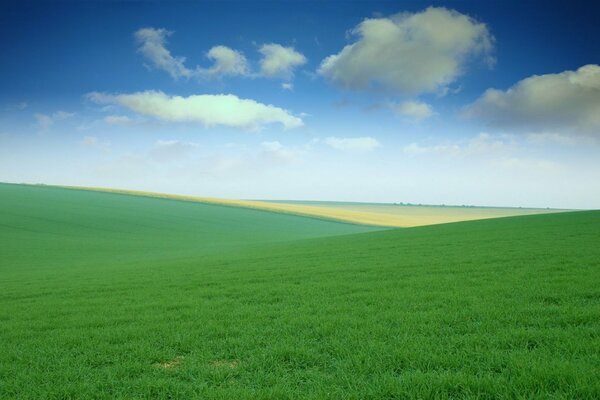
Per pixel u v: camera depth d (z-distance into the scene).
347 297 11.20
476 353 6.20
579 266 13.95
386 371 5.90
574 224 33.12
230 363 6.73
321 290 12.62
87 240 52.97
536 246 20.42
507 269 14.16
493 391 4.99
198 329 8.71
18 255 39.53
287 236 68.31
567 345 6.28
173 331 8.61
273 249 32.91
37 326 9.88
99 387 5.96
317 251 27.14
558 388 5.00
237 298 12.40
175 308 11.41
